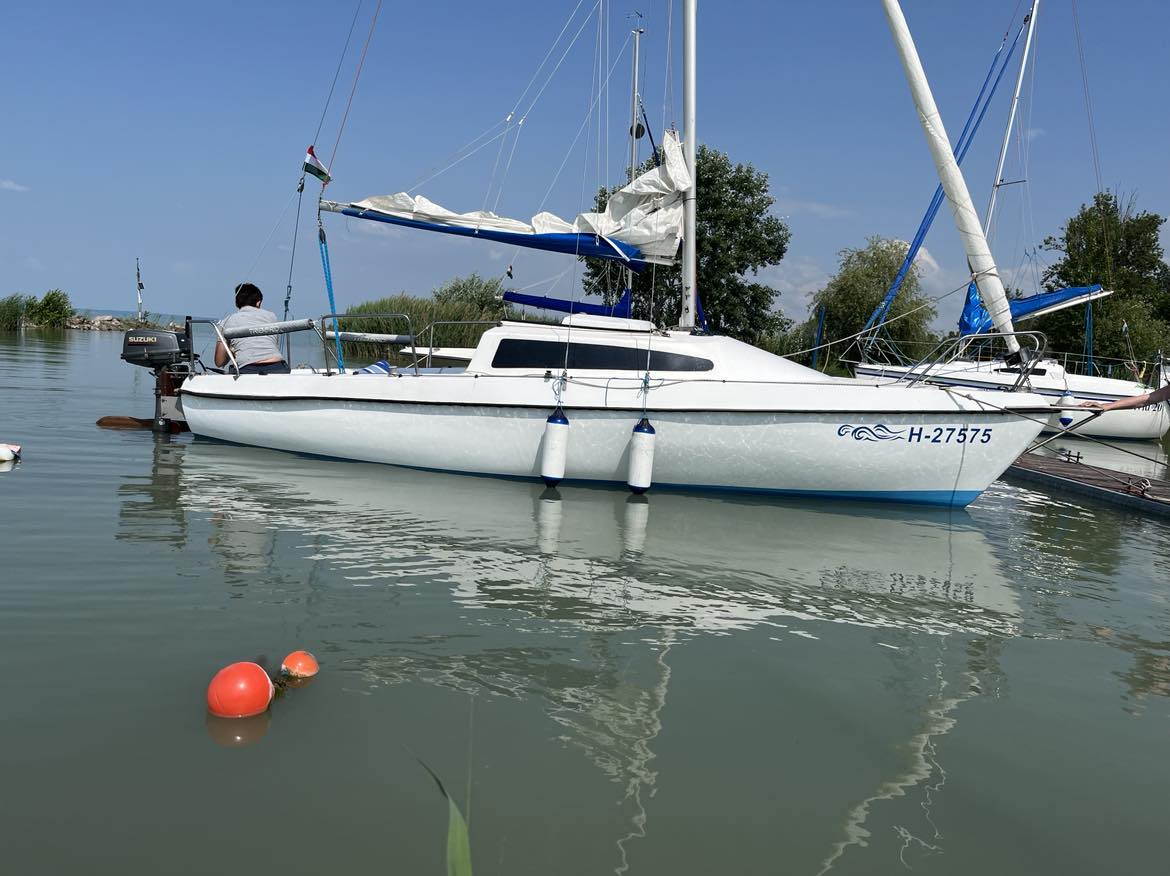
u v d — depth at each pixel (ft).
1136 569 17.34
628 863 6.39
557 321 24.91
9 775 7.16
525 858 6.36
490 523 17.87
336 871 6.09
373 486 21.01
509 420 22.48
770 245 78.33
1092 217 84.99
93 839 6.34
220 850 6.28
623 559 15.58
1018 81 45.39
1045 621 13.42
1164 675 11.23
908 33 23.85
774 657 11.09
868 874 6.48
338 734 8.18
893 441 21.06
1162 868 6.79
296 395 24.25
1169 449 46.21
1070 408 19.90
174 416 27.66
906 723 9.31
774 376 22.18
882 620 12.99
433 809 6.98
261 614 11.33
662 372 22.09
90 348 74.28
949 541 18.85
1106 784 8.18
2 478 19.21
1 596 11.41
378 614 11.69
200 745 7.84
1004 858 6.82
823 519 20.22
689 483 22.35
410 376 23.20
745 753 8.35
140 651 9.86
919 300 86.53
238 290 26.63
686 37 25.03
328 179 24.77
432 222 24.71
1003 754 8.70
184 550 14.23
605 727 8.71
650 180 24.84
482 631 11.31
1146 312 80.48
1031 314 35.40
